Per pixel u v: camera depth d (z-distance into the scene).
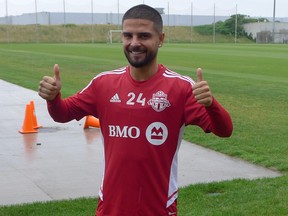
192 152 7.82
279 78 19.73
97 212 2.99
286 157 7.44
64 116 3.00
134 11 2.82
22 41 69.56
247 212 5.11
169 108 2.82
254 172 6.73
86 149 8.11
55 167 7.00
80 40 73.31
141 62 2.80
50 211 5.21
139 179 2.82
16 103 13.24
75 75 21.02
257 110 11.91
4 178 6.46
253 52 41.09
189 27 78.75
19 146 8.32
